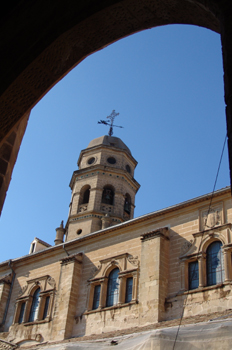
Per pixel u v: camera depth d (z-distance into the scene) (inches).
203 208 1152.2
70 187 2101.4
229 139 200.7
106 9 280.8
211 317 975.0
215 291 1018.7
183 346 868.0
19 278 1512.1
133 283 1184.8
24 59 291.3
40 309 1378.0
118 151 2064.5
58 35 288.7
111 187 1967.3
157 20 289.1
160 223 1224.2
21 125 365.1
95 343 1048.8
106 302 1234.0
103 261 1294.3
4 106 302.2
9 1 286.5
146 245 1178.0
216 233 1088.2
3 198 340.8
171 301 1082.7
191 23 272.5
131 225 1283.2
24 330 1368.1
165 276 1124.5
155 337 904.3
